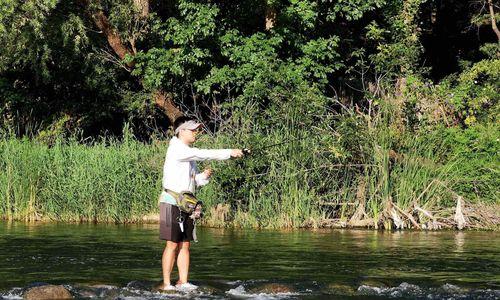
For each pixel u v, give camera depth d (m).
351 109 22.23
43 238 17.20
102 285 10.79
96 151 22.89
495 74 29.52
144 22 32.22
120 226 20.61
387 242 16.69
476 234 18.81
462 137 22.14
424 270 12.52
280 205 20.52
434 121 23.42
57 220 22.59
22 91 35.28
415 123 22.20
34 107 35.16
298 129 21.06
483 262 13.52
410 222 20.30
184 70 30.58
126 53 32.62
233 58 29.59
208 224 20.84
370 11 32.47
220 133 21.88
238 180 20.88
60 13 31.48
